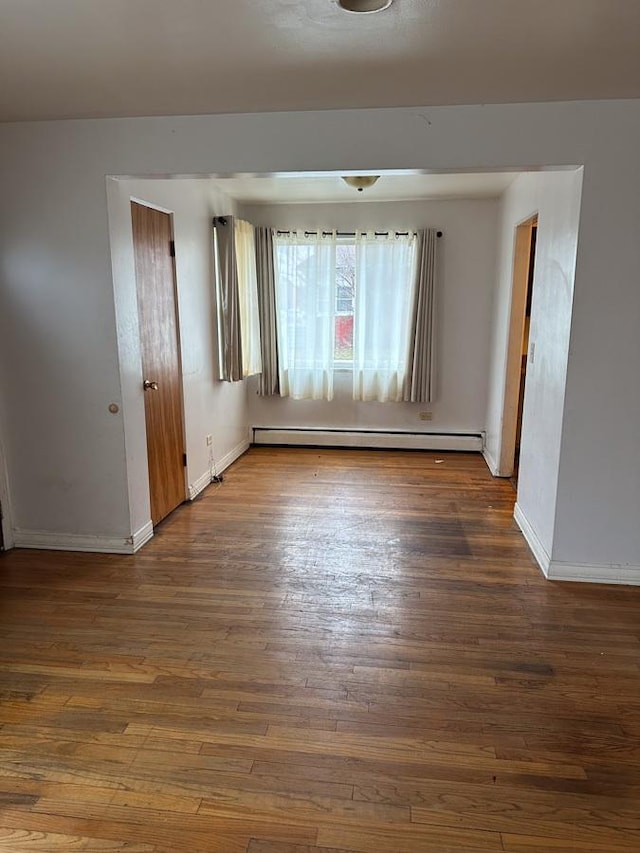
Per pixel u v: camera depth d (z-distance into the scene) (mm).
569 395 2820
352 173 2779
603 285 2701
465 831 1569
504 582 2963
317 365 5535
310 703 2064
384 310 5340
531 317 3596
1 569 3121
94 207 2938
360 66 2188
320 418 5711
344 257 5391
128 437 3221
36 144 2920
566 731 1938
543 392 3246
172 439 3918
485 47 2014
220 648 2395
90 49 2023
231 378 4746
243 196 4965
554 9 1741
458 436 5543
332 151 2727
